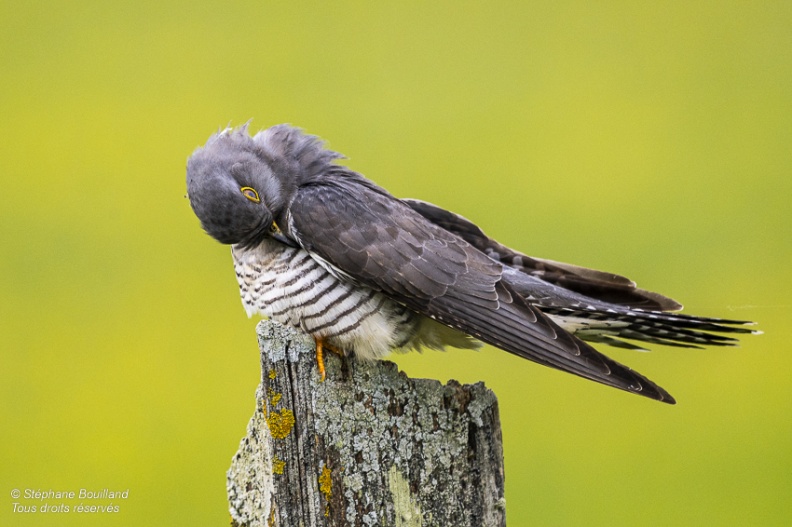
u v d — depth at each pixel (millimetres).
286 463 6512
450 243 7688
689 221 14633
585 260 14109
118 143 15625
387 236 7594
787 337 12945
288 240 7793
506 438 12000
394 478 6586
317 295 7711
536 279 8156
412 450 6621
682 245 14367
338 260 7562
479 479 6746
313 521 6523
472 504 6719
